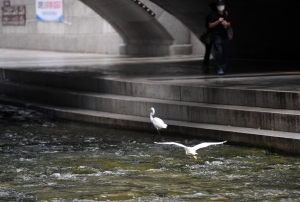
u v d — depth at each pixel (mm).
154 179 8523
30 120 15266
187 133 11828
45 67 22031
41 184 8344
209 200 7316
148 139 11961
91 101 15453
